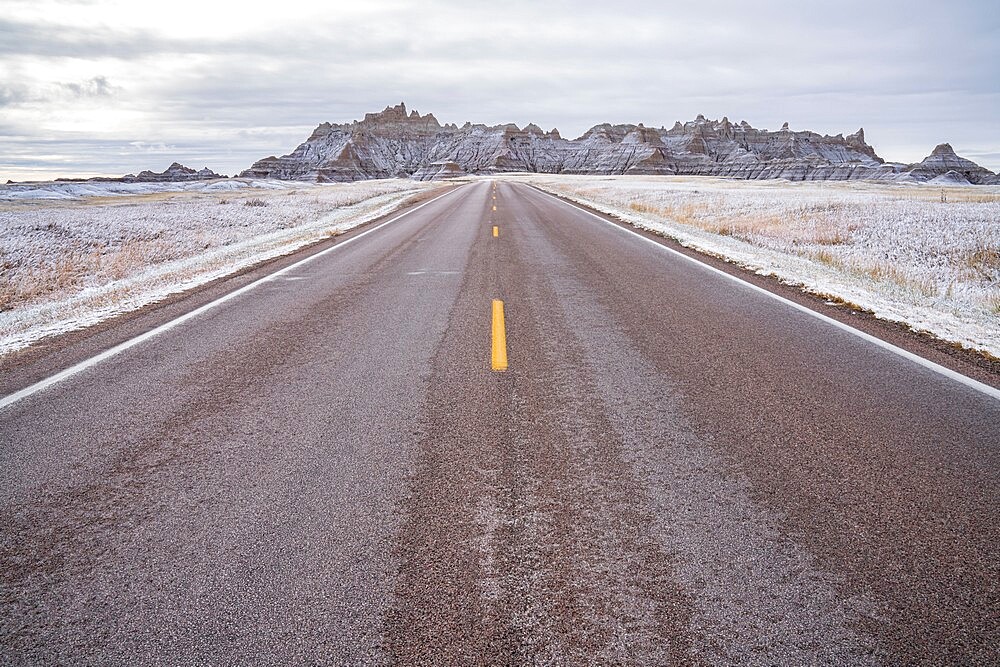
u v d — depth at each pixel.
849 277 9.50
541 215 22.38
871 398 4.34
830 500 2.97
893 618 2.18
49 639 2.16
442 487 3.15
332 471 3.36
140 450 3.69
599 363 5.22
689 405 4.24
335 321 6.95
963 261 13.02
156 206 34.00
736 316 6.94
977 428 3.81
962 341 5.81
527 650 2.04
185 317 7.39
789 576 2.40
